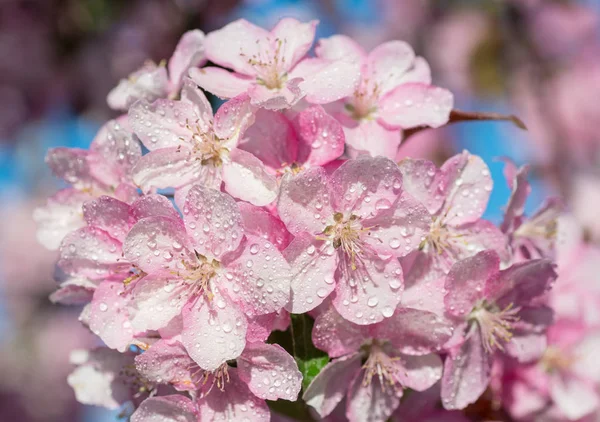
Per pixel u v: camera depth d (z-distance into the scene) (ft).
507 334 1.15
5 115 1.94
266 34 1.21
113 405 1.21
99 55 1.86
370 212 1.09
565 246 1.39
